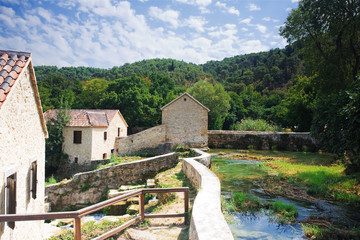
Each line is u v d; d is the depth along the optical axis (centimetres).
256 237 689
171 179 1226
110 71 11631
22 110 625
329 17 1920
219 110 4009
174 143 2788
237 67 13638
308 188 1191
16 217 425
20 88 605
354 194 1064
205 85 4156
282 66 9812
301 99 3212
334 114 1099
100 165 2142
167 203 841
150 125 3903
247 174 1547
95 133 2495
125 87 4097
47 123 2445
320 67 2070
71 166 2445
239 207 916
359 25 1809
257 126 3609
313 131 1298
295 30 2197
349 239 676
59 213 443
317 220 812
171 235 552
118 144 2838
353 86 1087
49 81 5353
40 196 830
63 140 2478
